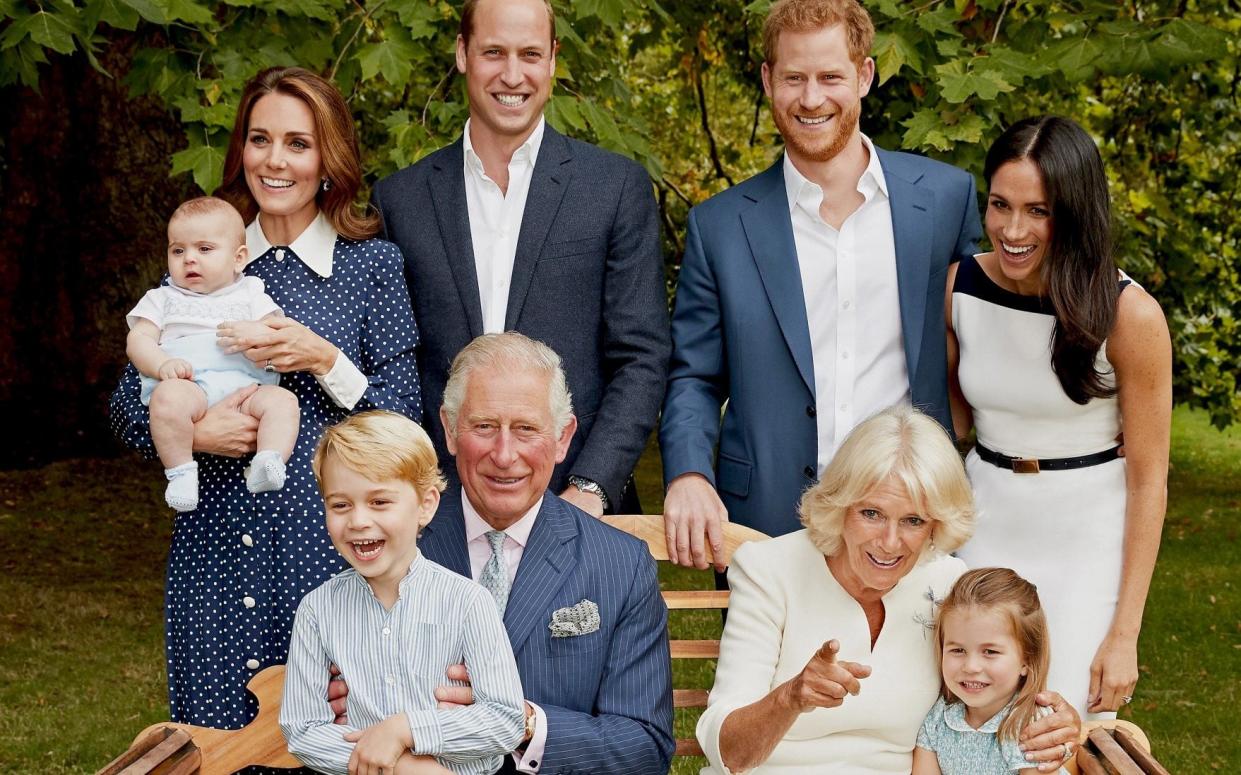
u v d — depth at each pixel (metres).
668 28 7.76
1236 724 5.93
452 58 4.96
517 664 2.63
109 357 10.43
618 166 3.46
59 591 7.79
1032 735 2.58
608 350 3.40
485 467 2.61
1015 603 2.70
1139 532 2.98
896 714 2.78
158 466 10.55
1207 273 10.11
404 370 3.16
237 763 2.69
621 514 3.52
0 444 10.27
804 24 3.21
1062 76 5.09
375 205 3.51
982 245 4.87
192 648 2.94
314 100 3.05
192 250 3.03
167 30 4.68
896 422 2.71
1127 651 2.96
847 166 3.33
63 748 5.44
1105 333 2.90
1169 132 8.50
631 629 2.70
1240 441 15.80
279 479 2.81
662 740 2.66
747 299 3.36
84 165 10.05
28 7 4.31
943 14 4.71
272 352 2.87
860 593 2.83
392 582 2.58
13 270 10.09
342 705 2.58
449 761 2.48
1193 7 6.77
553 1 4.84
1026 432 3.12
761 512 3.37
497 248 3.42
